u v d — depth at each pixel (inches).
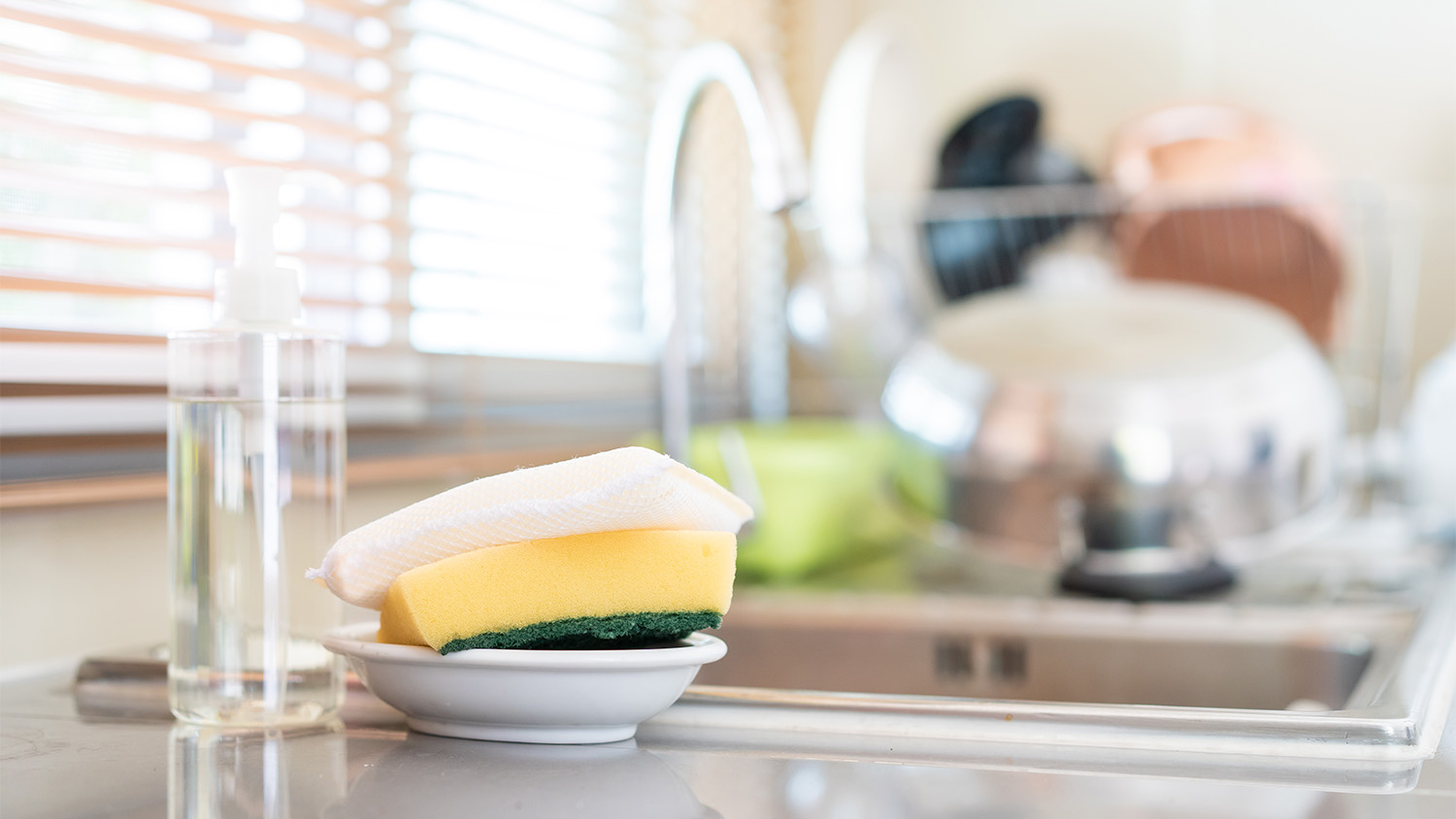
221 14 31.4
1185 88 63.2
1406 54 59.4
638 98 55.3
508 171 46.5
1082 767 15.4
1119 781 14.7
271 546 17.0
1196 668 31.5
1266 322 39.6
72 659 24.2
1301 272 51.3
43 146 27.5
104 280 27.4
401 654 15.3
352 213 37.7
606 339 55.5
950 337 40.7
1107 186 54.8
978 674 33.5
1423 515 42.6
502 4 46.6
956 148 54.1
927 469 38.7
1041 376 36.5
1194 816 13.3
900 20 68.4
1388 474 46.0
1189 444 35.1
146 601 26.3
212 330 16.8
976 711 17.2
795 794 14.0
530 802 13.5
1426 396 43.1
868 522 45.6
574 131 51.8
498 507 15.2
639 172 56.6
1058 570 37.8
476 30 45.1
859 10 69.3
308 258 35.2
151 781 14.6
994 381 37.2
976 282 54.6
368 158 39.1
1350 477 46.2
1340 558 40.9
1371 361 51.2
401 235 40.4
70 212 28.5
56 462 25.4
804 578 40.8
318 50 36.9
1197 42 62.9
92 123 27.4
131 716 18.6
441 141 43.1
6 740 16.8
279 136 35.4
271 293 17.2
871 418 52.6
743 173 63.3
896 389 41.1
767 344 66.4
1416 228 56.9
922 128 61.8
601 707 15.6
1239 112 54.1
